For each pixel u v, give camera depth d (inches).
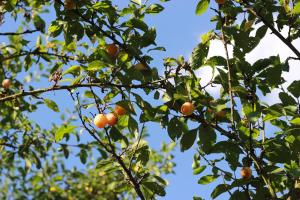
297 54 156.9
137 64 159.5
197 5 165.6
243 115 152.9
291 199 142.3
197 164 159.2
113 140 160.6
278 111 134.3
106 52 152.7
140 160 159.0
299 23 163.0
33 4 247.0
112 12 170.1
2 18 221.8
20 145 286.8
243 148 146.9
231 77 151.6
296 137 140.9
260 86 153.2
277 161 145.4
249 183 150.6
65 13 171.2
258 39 156.3
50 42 230.8
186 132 153.6
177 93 153.3
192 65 157.8
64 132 160.7
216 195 148.9
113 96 163.6
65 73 160.9
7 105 276.5
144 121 157.6
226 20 165.3
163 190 158.9
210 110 149.2
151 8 173.3
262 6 162.4
